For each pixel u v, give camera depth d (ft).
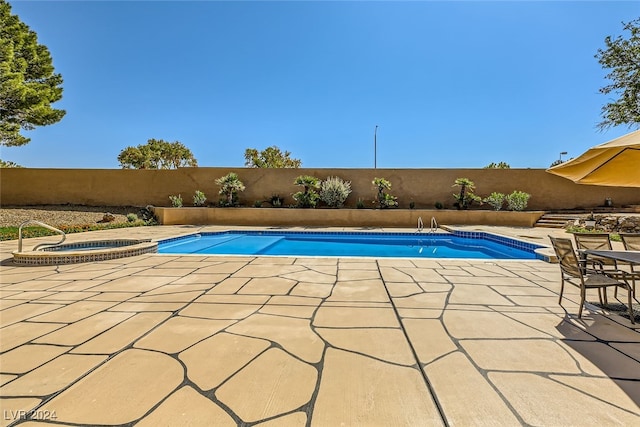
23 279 13.88
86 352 7.13
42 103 41.01
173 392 5.65
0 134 41.70
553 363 6.70
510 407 5.24
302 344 7.59
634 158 10.09
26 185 47.70
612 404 5.32
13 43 39.78
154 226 39.91
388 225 40.60
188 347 7.41
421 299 11.14
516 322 9.02
